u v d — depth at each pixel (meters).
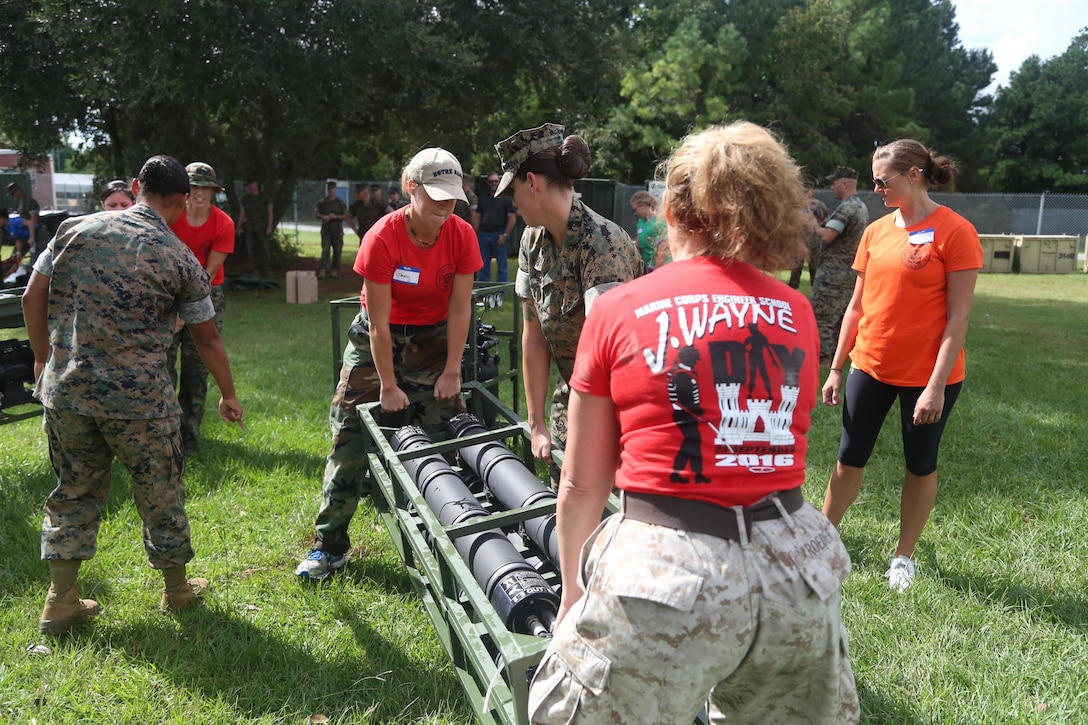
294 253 19.34
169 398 3.18
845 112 32.56
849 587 3.54
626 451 1.59
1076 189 45.38
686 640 1.47
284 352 8.57
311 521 4.25
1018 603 3.42
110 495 4.48
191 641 3.20
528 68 16.52
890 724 2.70
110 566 3.75
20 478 4.78
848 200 7.09
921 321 3.35
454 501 2.74
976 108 49.06
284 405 6.37
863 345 3.53
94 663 3.04
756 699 1.70
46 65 13.46
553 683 1.66
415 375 3.71
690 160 1.67
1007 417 6.27
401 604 3.46
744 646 1.51
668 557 1.49
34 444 5.48
